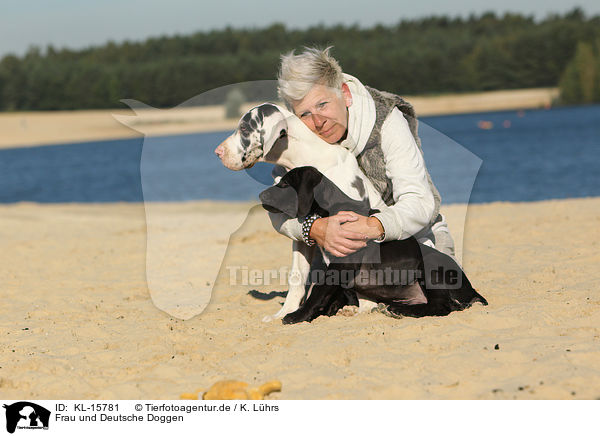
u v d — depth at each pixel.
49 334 6.98
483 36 186.12
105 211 21.94
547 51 164.38
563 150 45.31
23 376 5.64
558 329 5.99
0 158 74.62
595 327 5.97
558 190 25.44
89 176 45.69
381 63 162.88
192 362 5.83
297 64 5.86
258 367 5.55
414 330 6.04
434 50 169.12
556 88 162.00
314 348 5.77
